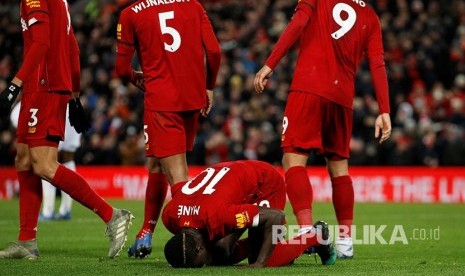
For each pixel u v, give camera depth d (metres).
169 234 37.66
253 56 80.56
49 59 26.52
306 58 26.12
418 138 68.81
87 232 38.94
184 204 23.78
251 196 24.73
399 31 81.00
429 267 24.86
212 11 88.31
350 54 26.36
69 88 26.94
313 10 26.16
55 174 26.59
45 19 25.91
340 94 26.14
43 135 26.52
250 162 25.16
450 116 72.56
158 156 27.05
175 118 27.03
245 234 35.94
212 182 24.06
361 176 67.31
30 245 27.34
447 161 67.75
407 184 66.25
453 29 82.56
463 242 34.72
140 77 28.62
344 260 27.06
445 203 64.31
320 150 26.55
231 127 71.88
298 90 25.95
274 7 86.88
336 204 27.97
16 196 70.81
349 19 26.36
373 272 23.27
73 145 44.41
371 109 71.12
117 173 70.62
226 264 24.86
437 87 74.56
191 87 27.16
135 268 24.14
